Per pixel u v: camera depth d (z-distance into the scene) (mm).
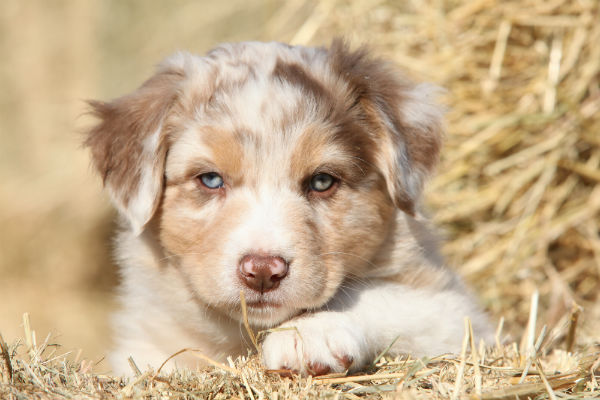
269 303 6555
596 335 8695
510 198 11164
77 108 15125
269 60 7660
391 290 7172
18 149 15242
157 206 7289
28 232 15086
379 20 11945
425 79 11344
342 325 6316
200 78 7473
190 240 7098
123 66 14836
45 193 15109
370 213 7340
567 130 10883
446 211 11352
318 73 7590
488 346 7215
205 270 6777
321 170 7051
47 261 15125
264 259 6426
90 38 14875
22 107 15281
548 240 11023
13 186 15164
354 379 5871
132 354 7836
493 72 11008
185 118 7273
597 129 10859
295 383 5766
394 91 7836
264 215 6676
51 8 15148
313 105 7133
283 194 6910
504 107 11102
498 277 11094
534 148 11023
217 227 6812
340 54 7930
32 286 14992
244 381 5789
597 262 11062
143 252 7719
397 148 7426
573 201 11156
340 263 7012
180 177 7164
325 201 7117
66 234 15125
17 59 15297
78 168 15062
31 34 15242
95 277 15305
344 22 12250
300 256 6562
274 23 13328
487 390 5723
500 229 11273
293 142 6949
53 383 5941
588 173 10969
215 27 14328
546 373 6250
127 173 7453
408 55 11672
